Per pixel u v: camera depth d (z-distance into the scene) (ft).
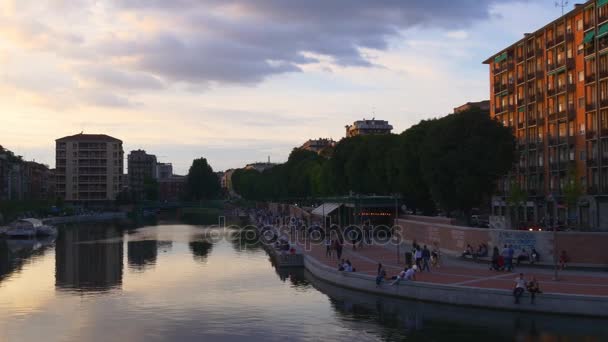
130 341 116.26
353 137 393.29
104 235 407.44
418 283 140.36
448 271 160.35
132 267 229.04
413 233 243.60
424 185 281.74
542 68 326.24
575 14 294.46
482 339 110.93
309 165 563.48
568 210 295.69
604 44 267.80
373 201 288.92
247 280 190.90
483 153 236.63
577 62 292.81
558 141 307.17
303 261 217.97
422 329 119.03
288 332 120.57
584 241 159.53
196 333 121.39
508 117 362.53
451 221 215.92
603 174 271.08
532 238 167.84
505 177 360.89
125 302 155.33
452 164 237.86
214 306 147.95
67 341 117.08
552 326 115.96
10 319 136.67
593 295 119.44
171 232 432.66
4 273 214.69
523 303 124.06
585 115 282.77
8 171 635.25
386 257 200.75
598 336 109.40
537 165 328.49
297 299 154.92
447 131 241.35
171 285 182.91
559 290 127.03
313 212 348.38
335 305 144.97
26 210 541.75
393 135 336.70
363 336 116.06
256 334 119.55
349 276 161.48
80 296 165.27
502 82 372.99
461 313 128.77
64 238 382.22
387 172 305.94
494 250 161.38
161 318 135.64
